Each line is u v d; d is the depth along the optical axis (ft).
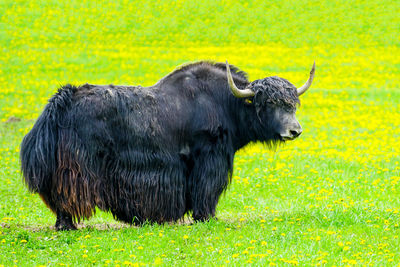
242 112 104.58
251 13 568.41
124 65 387.75
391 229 94.99
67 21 521.24
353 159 172.55
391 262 78.28
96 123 94.84
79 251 84.07
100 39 484.74
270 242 87.56
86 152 93.81
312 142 203.41
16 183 148.05
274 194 135.64
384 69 393.29
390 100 302.25
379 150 187.32
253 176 152.35
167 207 100.89
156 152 98.99
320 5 587.68
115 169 96.53
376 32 510.58
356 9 572.92
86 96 96.22
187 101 102.42
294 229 93.76
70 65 379.55
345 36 504.02
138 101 98.73
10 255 82.99
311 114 268.21
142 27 528.63
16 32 467.93
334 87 335.26
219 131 102.42
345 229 94.58
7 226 104.58
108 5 576.20
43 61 382.42
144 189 98.27
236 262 78.02
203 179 101.50
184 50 460.14
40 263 79.46
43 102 288.10
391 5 579.48
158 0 598.34
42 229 99.96
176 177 101.14
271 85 100.27
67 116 94.22
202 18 556.92
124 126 96.68
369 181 142.41
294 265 76.23
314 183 141.59
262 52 454.40
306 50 462.60
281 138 102.58
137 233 93.50
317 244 85.25
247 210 120.26
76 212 93.76
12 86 318.45
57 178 92.63
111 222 111.65
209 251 83.20
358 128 233.55
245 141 107.65
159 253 83.05
